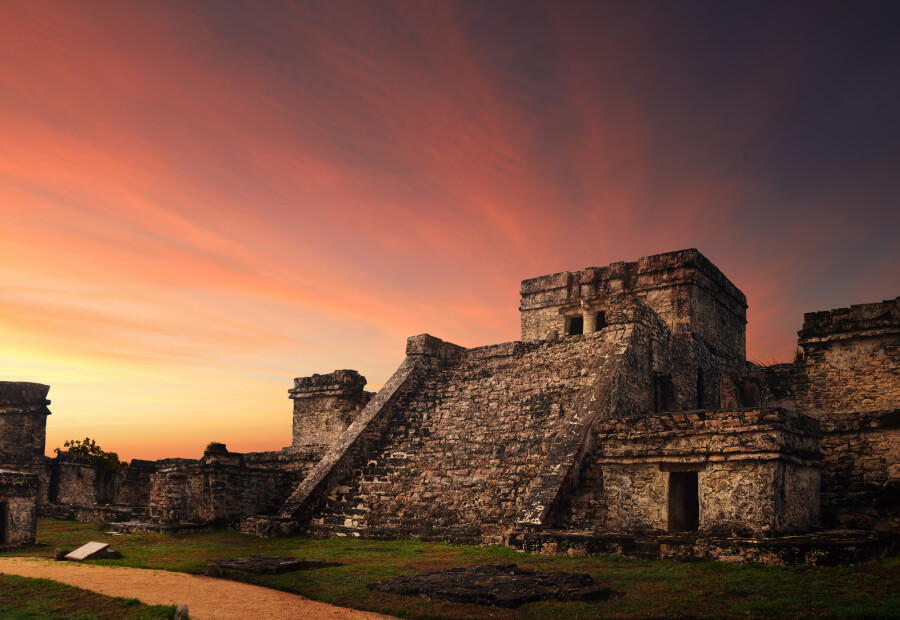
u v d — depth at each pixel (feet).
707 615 25.52
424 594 30.99
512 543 44.16
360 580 34.91
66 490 88.43
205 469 63.77
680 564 36.63
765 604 26.61
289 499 60.23
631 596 29.40
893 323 56.49
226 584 35.14
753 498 39.37
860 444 48.26
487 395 67.31
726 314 89.30
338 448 65.16
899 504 45.34
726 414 41.37
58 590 33.04
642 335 65.05
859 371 58.44
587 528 45.16
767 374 75.92
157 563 42.60
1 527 51.29
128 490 92.38
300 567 38.99
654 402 64.95
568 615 26.43
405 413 70.28
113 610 28.99
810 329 60.90
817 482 44.45
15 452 86.53
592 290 88.43
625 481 44.96
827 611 25.17
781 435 39.65
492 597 28.84
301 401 89.30
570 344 67.87
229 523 63.10
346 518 56.54
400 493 57.62
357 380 86.22
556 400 61.21
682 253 81.76
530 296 94.07
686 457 42.34
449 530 50.26
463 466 57.82
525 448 56.54
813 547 34.63
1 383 87.66
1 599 31.53
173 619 27.35
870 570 32.81
